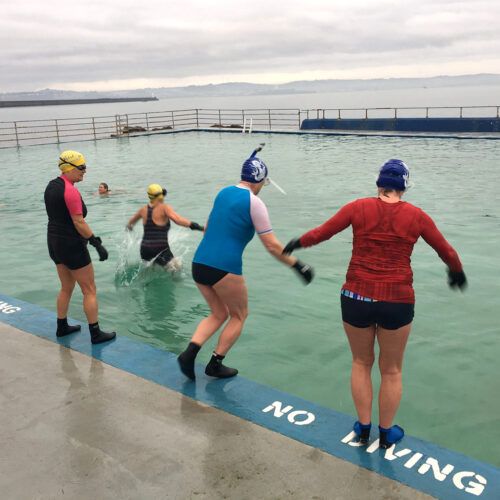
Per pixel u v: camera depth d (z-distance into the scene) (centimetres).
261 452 303
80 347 443
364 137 2556
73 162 422
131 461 296
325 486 275
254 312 564
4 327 482
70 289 454
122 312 572
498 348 473
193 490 273
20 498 269
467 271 683
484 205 1082
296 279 666
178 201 1196
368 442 311
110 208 1131
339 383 420
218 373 392
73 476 284
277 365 449
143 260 701
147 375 395
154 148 2370
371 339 295
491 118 2438
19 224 999
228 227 365
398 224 280
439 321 532
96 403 355
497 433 353
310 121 2931
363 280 282
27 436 320
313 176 1507
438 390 407
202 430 324
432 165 1653
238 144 2434
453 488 271
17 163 1983
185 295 622
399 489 271
